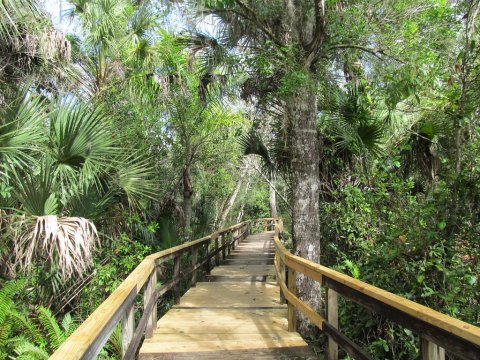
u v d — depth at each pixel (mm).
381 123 7781
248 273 10109
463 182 4723
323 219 8180
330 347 3520
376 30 5887
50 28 7395
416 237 4945
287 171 10062
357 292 2973
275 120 9406
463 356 1766
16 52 7297
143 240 8711
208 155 12414
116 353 5668
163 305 8664
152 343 4609
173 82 9805
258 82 8406
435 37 5594
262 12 6594
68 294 6781
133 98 9828
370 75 6770
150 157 9383
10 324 5172
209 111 10336
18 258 4980
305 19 6414
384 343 4785
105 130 6301
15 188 5148
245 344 4566
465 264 4488
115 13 9711
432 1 5762
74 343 1741
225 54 7766
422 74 5586
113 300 2586
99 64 9703
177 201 11883
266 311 6141
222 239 12430
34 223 4887
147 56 10117
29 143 5246
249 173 23844
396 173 7301
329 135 8289
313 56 6078
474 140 4918
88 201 6211
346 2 6348
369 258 5867
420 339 2141
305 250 6246
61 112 5793
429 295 4633
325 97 7488
